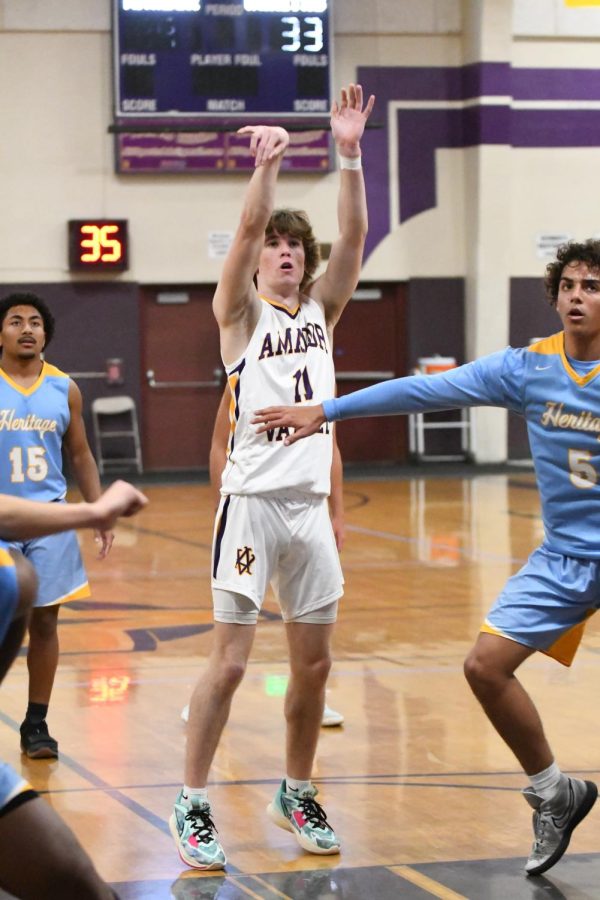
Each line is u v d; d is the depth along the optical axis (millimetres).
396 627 11766
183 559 15969
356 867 5875
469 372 5836
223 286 5891
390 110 26922
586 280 5555
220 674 5961
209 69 25516
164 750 7836
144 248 26062
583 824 6547
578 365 5621
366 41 26734
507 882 5688
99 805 6781
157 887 5633
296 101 25906
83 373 26016
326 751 7801
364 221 6375
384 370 27500
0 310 8078
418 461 27531
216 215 26234
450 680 9711
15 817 3684
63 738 8133
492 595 13367
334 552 6160
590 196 27594
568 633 5781
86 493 8336
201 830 5910
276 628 11805
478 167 26703
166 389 26625
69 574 7855
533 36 26953
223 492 6086
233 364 6016
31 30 25312
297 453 6000
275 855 6059
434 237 27312
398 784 7133
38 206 25609
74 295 25875
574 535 5730
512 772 7352
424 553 16219
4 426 7977
